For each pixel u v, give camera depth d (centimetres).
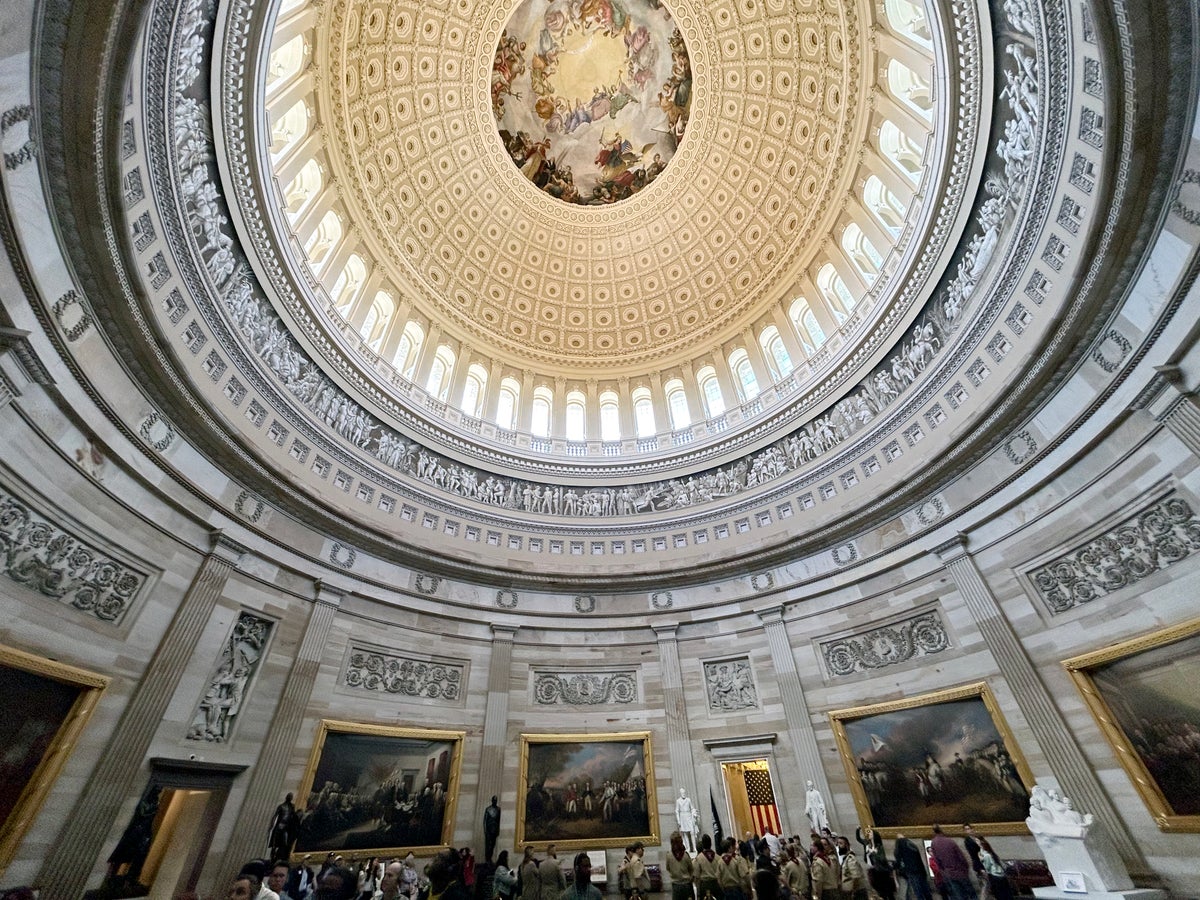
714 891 1027
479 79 2977
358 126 2620
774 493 2400
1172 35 946
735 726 2012
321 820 1564
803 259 2916
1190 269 1089
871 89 2403
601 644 2264
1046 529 1474
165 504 1419
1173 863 1108
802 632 2058
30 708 1044
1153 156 1084
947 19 1622
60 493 1138
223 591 1527
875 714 1759
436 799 1814
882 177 2430
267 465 1695
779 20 2739
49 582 1111
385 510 2194
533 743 2006
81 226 1095
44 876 1034
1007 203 1653
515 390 3186
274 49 2084
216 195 1666
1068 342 1380
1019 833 1381
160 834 1421
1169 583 1200
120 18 915
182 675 1368
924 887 1250
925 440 1942
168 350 1361
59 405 1128
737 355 3156
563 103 3222
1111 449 1333
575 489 2734
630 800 1938
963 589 1655
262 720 1557
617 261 3516
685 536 2517
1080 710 1334
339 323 2333
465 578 2242
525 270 3425
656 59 3108
